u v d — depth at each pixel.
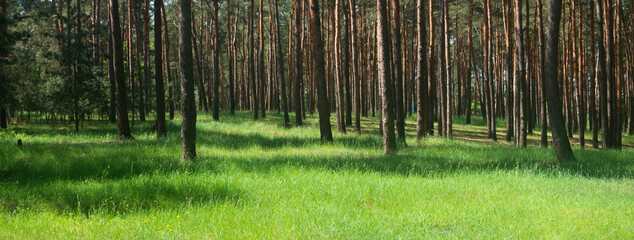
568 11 26.17
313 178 8.53
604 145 19.67
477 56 47.75
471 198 7.14
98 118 31.88
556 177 9.35
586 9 27.69
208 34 45.22
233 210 5.97
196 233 4.95
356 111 23.31
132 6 32.59
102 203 6.21
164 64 42.25
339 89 22.52
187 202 6.50
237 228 5.14
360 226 5.23
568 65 31.91
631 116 31.78
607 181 8.89
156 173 9.09
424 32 20.16
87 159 11.16
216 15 30.16
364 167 10.43
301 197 6.89
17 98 22.52
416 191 7.42
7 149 12.80
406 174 9.47
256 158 11.99
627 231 5.16
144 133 20.41
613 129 19.77
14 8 27.23
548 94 13.29
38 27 28.89
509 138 24.91
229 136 18.81
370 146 16.39
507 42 23.62
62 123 27.61
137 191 7.20
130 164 10.42
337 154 13.51
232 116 34.50
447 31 22.81
